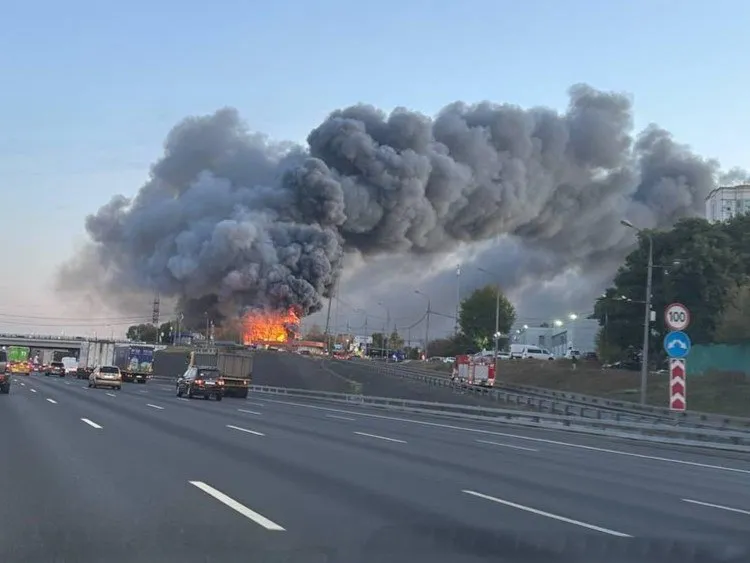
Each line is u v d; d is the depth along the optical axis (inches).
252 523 386.0
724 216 4005.9
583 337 4512.8
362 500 467.8
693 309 2413.9
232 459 644.1
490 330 4650.6
